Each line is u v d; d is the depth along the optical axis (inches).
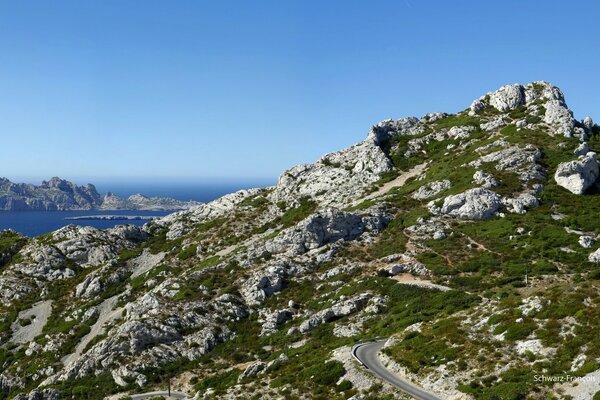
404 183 6141.7
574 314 2118.6
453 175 5546.3
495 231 4407.0
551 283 3287.4
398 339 2581.2
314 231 4859.7
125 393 3580.2
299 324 3821.4
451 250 4286.4
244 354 3713.1
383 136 7357.3
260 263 4849.9
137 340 4025.6
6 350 4815.5
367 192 6210.6
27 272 6077.8
